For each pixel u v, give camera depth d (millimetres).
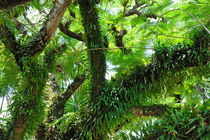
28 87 2551
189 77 2387
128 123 2758
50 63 2773
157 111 2410
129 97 2436
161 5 2648
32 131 2568
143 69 2459
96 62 2633
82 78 3494
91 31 2627
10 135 2434
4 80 2504
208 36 2213
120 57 3111
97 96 2572
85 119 2553
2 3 1928
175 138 1918
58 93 3420
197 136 1808
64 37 3201
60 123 3064
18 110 2488
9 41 2496
